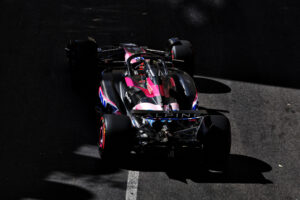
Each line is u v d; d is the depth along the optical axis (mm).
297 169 26031
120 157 25891
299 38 50750
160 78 26391
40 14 51875
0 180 23391
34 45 43312
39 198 21922
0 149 26453
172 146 24312
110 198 22125
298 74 41688
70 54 35094
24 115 30734
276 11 58531
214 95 35875
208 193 22969
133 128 25609
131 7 57219
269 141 29250
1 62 38906
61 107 32156
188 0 60750
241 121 31734
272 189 23781
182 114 24016
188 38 48812
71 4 56375
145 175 24281
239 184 24016
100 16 53188
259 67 42781
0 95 33219
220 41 48562
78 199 21938
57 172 24297
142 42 46625
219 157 24922
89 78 33750
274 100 35750
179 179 24062
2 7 52938
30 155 25984
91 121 30469
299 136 30125
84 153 26375
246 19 55344
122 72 32000
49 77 36938
